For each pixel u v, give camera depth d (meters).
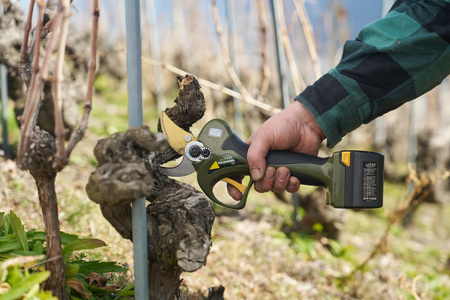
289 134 1.58
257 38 5.53
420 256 4.04
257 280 2.65
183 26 5.86
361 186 1.47
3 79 3.04
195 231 1.21
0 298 1.03
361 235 4.21
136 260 1.19
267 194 4.20
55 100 1.02
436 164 5.39
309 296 2.69
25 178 2.78
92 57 1.07
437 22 1.53
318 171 1.49
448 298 3.24
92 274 1.45
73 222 2.52
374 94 1.55
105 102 5.04
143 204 1.18
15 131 3.35
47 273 1.09
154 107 5.25
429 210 5.11
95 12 1.04
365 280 3.12
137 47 1.17
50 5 2.25
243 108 5.21
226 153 1.46
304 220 3.61
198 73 5.49
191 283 2.23
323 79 1.58
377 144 5.49
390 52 1.53
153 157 1.36
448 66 1.58
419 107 5.54
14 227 1.32
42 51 2.99
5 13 3.04
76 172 3.26
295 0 3.47
